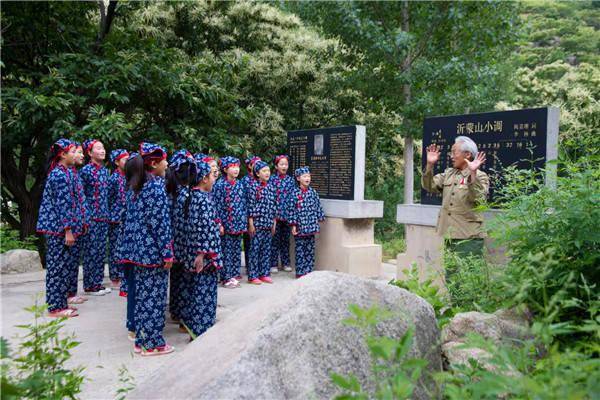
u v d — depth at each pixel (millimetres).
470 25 10773
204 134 9867
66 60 8961
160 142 8906
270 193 7465
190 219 4340
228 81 10820
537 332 1483
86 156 7793
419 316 2137
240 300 6102
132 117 10359
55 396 1994
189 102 9094
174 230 4535
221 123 10328
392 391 1381
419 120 11211
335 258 7930
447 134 6277
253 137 11633
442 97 11258
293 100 12906
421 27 11516
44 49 9734
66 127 7988
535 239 2424
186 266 4410
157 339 4004
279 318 1930
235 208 7008
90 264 6211
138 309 3986
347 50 11977
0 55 9367
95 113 8445
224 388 1708
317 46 12555
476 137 5914
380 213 7973
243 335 1969
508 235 2596
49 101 7953
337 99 12797
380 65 12023
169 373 2037
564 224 2395
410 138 11789
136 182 3951
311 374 1792
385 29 11594
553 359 1374
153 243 3924
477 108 12062
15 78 9727
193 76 9750
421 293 2844
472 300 2891
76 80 8750
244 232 7176
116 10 10836
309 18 11719
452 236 4695
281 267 8586
